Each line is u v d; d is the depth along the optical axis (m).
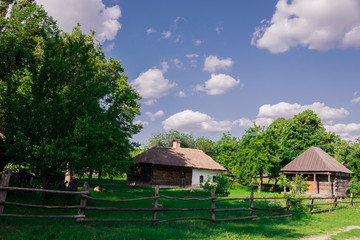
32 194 12.54
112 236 6.96
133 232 7.63
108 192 18.50
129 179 36.00
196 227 9.38
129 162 21.25
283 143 46.66
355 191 30.05
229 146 44.56
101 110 12.26
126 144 20.34
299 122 47.72
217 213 13.46
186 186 36.03
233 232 8.94
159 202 15.73
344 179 33.06
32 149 10.34
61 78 11.25
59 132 10.91
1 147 13.23
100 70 23.75
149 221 9.69
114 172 21.91
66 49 12.20
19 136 9.96
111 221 8.56
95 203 13.00
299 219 12.88
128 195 17.78
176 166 35.50
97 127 10.65
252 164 35.34
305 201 19.45
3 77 17.44
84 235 6.84
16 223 7.51
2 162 14.27
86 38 23.55
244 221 11.44
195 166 36.66
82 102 11.59
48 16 22.72
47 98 11.15
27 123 10.00
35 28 22.03
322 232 10.12
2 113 10.77
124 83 24.77
